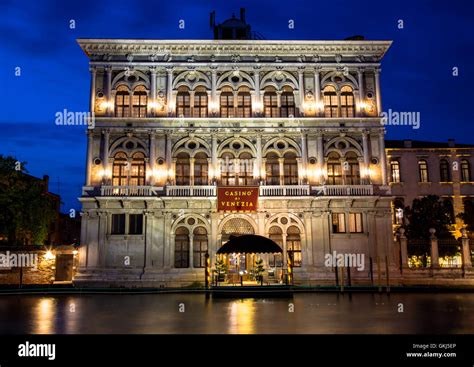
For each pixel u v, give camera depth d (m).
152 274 40.75
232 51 44.47
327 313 23.31
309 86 44.53
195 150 43.19
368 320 20.62
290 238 42.19
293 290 36.59
